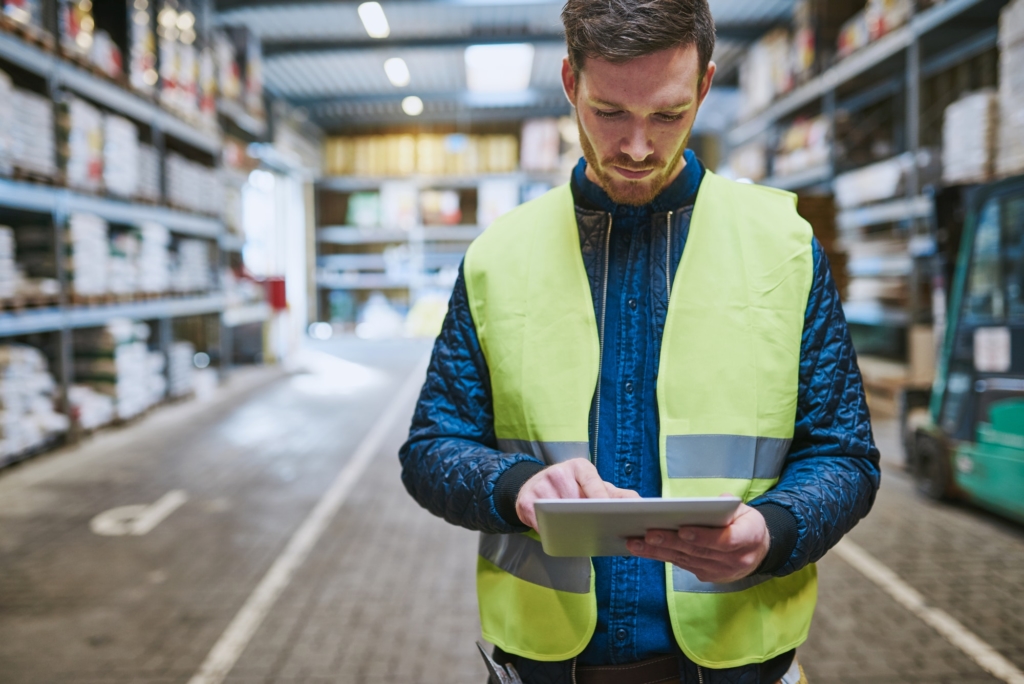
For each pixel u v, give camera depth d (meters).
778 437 0.90
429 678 2.25
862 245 6.59
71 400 5.30
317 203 14.59
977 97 4.23
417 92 12.34
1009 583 2.88
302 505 3.97
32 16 4.73
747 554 0.74
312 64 10.70
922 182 5.61
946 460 3.74
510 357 0.95
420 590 2.89
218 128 8.20
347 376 8.98
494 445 1.03
